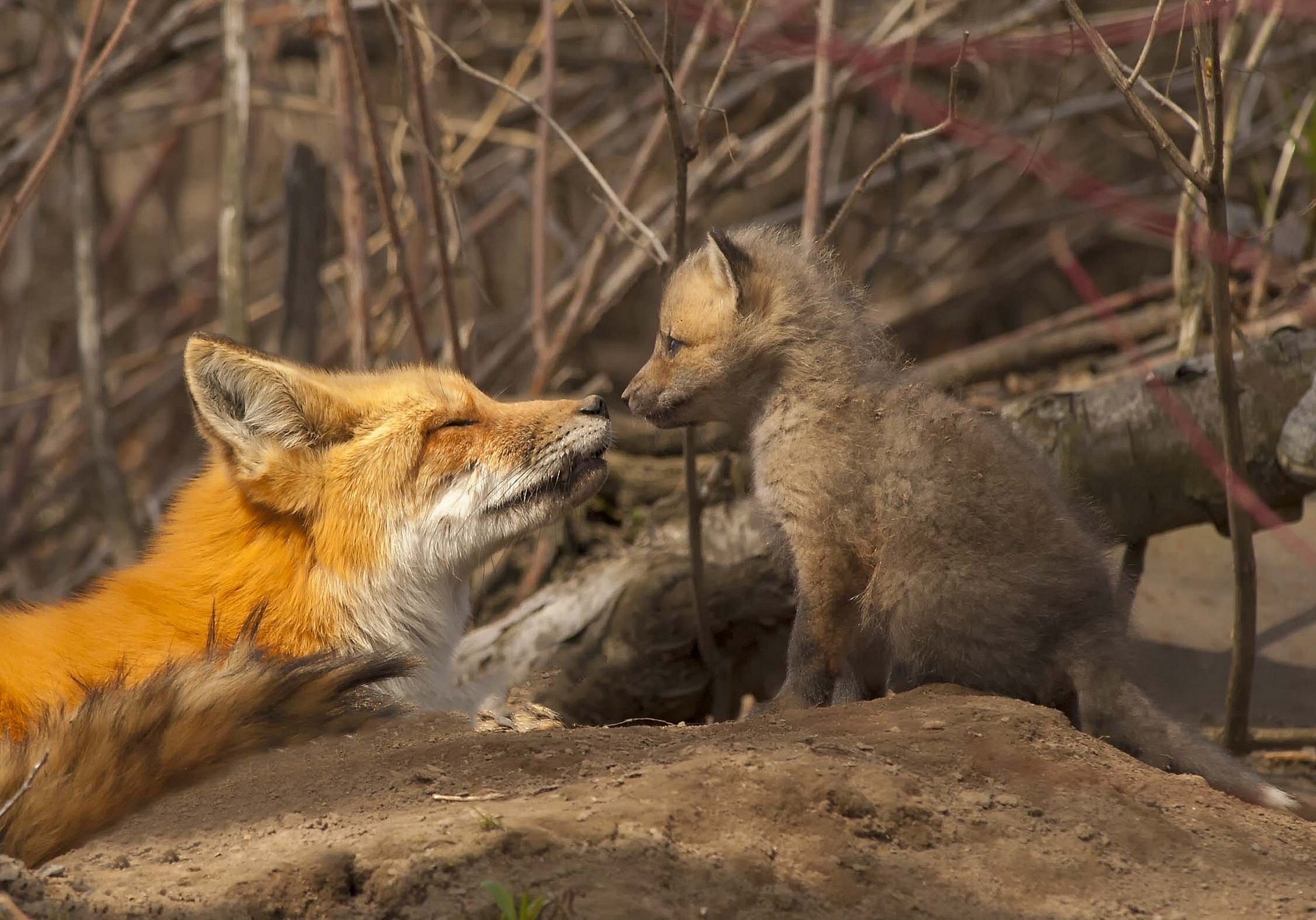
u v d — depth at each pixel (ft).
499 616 45.55
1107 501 36.42
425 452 29.48
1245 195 60.03
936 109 40.06
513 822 17.65
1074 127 74.13
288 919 16.19
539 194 45.93
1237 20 38.99
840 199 66.23
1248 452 35.06
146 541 30.30
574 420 30.58
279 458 28.19
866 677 29.78
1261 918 17.44
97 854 18.54
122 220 72.08
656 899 16.10
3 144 61.52
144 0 63.93
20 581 68.33
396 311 47.57
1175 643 38.55
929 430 27.30
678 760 20.52
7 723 24.31
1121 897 17.75
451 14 59.52
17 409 72.38
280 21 58.59
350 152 43.37
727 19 46.03
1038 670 25.43
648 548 39.88
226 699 21.91
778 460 29.12
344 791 20.08
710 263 31.53
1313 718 34.88
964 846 18.61
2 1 59.31
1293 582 41.55
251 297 81.87
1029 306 79.82
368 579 28.81
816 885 17.06
